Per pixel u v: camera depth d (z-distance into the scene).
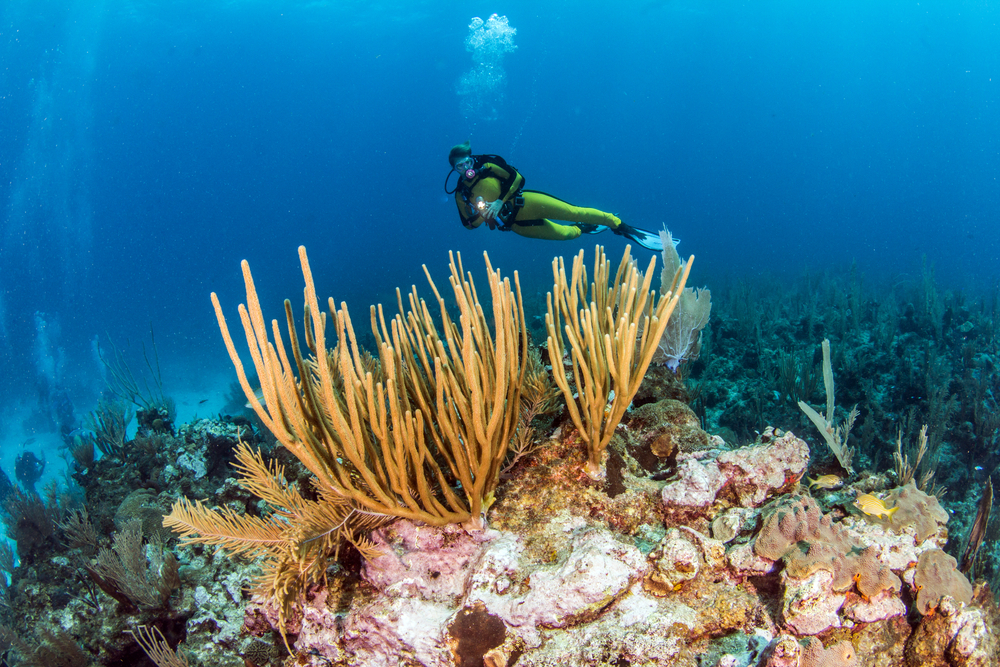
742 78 112.81
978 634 1.76
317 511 2.08
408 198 146.00
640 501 2.39
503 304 1.88
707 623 1.90
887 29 90.31
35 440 20.23
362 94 111.12
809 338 11.93
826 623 1.77
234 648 3.23
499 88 114.12
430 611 2.10
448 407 1.97
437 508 2.12
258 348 1.53
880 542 2.06
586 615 1.93
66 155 57.84
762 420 8.16
